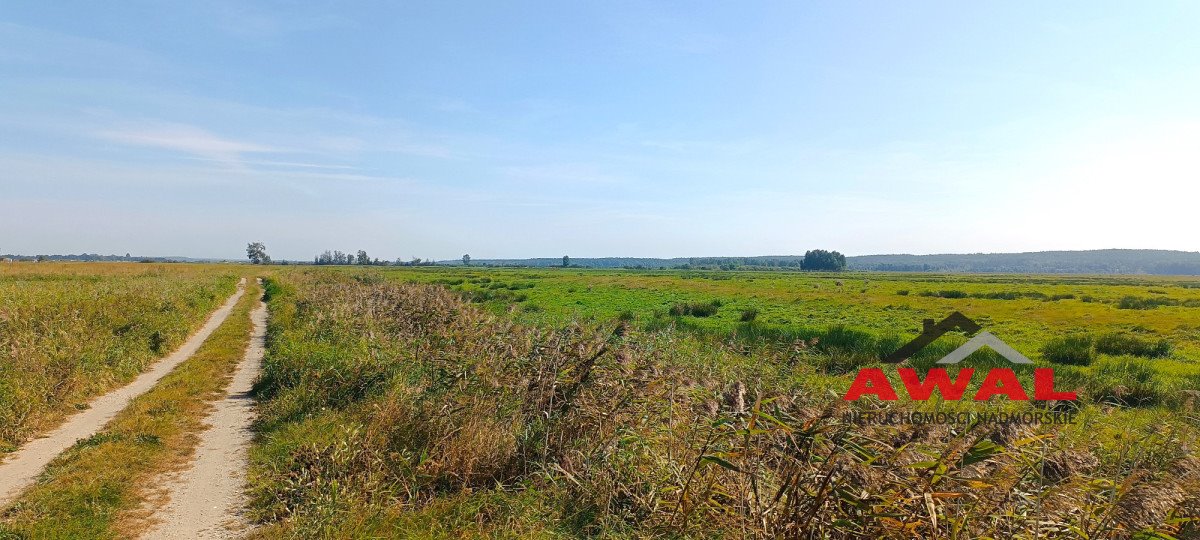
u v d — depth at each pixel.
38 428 7.50
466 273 78.94
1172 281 84.62
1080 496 3.69
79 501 5.17
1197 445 5.14
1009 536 3.38
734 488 4.22
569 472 5.19
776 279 68.94
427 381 7.80
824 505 3.68
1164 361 14.74
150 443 6.79
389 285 23.91
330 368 9.12
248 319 20.83
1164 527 3.31
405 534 4.67
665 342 10.87
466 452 5.77
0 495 5.42
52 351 9.63
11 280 29.69
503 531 4.63
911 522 3.35
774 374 9.05
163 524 4.96
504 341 8.79
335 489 5.08
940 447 4.08
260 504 5.32
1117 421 7.69
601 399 6.05
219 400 9.30
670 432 5.25
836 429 3.95
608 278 63.59
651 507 4.57
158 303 17.20
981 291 45.31
